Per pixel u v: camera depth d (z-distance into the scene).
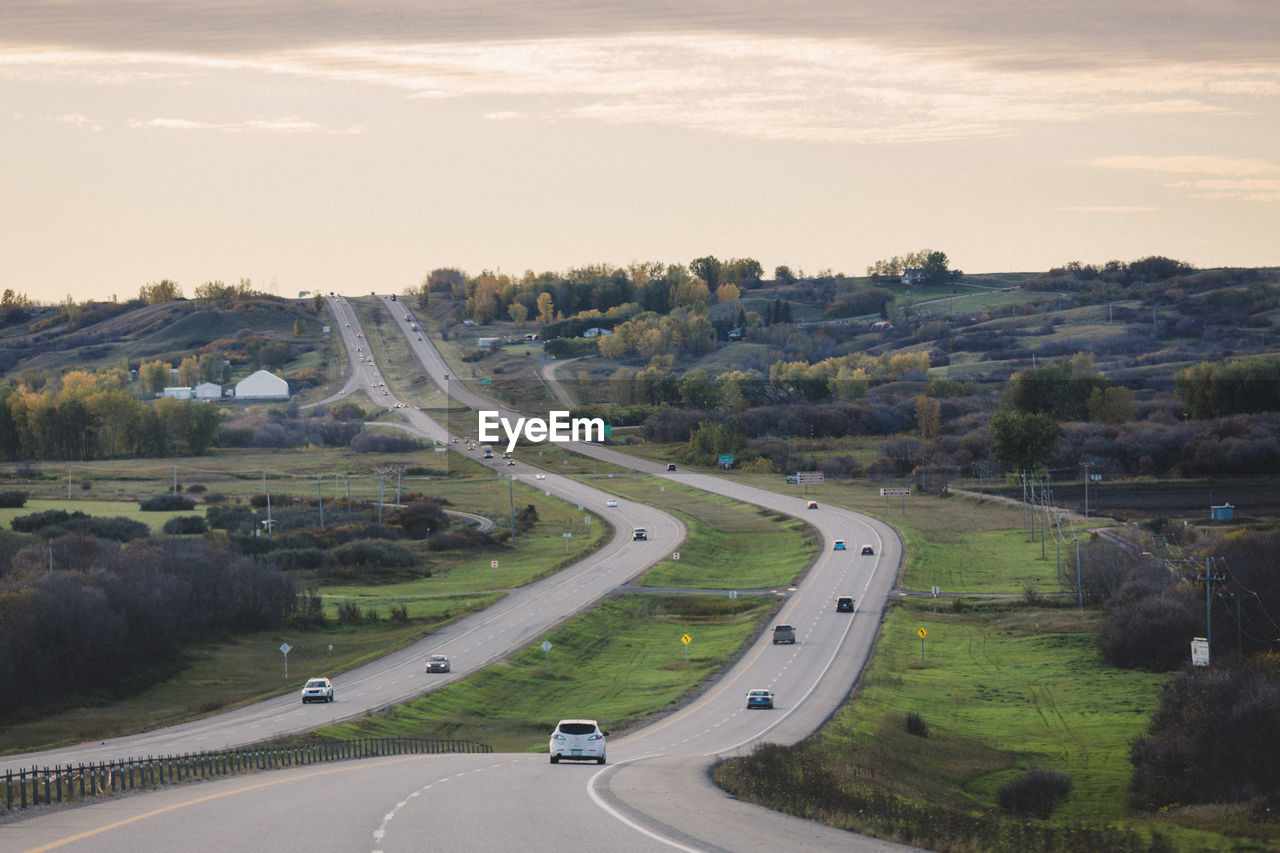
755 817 28.75
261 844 22.31
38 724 86.25
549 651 104.25
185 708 90.31
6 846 22.09
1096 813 57.75
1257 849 32.06
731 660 101.44
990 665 100.12
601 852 21.98
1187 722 63.44
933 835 27.91
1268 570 100.50
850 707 80.25
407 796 31.17
